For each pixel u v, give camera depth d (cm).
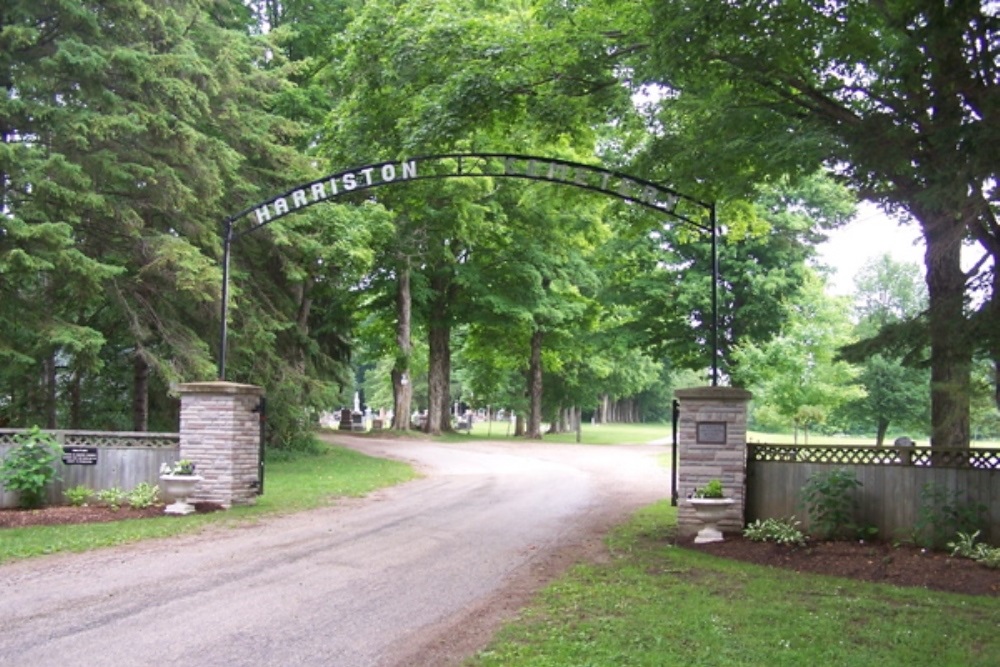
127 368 2241
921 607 755
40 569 900
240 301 1989
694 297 3094
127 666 585
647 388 7581
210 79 1750
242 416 1409
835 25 944
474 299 3559
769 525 1120
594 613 731
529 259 3566
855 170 880
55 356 1944
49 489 1355
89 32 1566
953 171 698
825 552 1019
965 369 888
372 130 1405
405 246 3161
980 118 737
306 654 619
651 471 2322
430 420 3806
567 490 1778
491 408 6725
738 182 1209
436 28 1206
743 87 1070
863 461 1128
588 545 1093
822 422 2983
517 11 1353
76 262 1449
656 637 651
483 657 607
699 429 1191
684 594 803
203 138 1666
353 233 2134
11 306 1485
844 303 3000
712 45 972
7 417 1859
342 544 1078
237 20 2359
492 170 2345
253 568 920
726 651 615
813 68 1049
